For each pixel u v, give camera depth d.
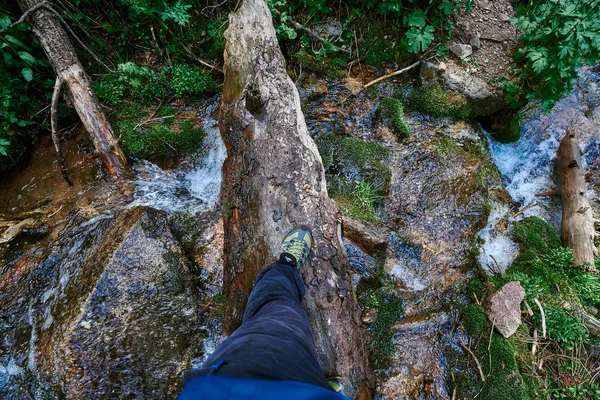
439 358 3.16
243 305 2.70
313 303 2.44
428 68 4.64
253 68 3.30
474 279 3.65
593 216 4.46
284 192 2.76
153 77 4.39
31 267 3.29
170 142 4.17
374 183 3.99
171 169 4.16
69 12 4.18
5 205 3.92
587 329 3.59
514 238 4.14
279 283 1.96
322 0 4.51
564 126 5.07
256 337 1.30
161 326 2.90
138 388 2.67
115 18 4.43
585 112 5.19
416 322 3.29
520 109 5.04
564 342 3.52
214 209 3.81
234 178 3.02
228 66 3.50
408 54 4.78
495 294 3.45
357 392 2.43
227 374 1.03
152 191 3.91
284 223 2.67
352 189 3.92
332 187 3.93
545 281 3.84
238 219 2.88
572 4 3.80
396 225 3.88
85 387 2.59
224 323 2.89
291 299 1.84
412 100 4.70
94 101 3.86
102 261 3.06
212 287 3.28
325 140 4.24
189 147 4.25
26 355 2.83
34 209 3.82
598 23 3.63
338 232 2.83
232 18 3.53
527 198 4.67
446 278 3.62
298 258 2.33
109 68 4.39
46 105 4.21
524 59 4.49
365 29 4.78
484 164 4.50
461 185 4.13
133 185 3.91
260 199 2.77
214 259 3.42
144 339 2.81
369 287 3.41
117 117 4.25
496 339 3.29
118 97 4.35
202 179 4.13
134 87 4.32
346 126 4.50
